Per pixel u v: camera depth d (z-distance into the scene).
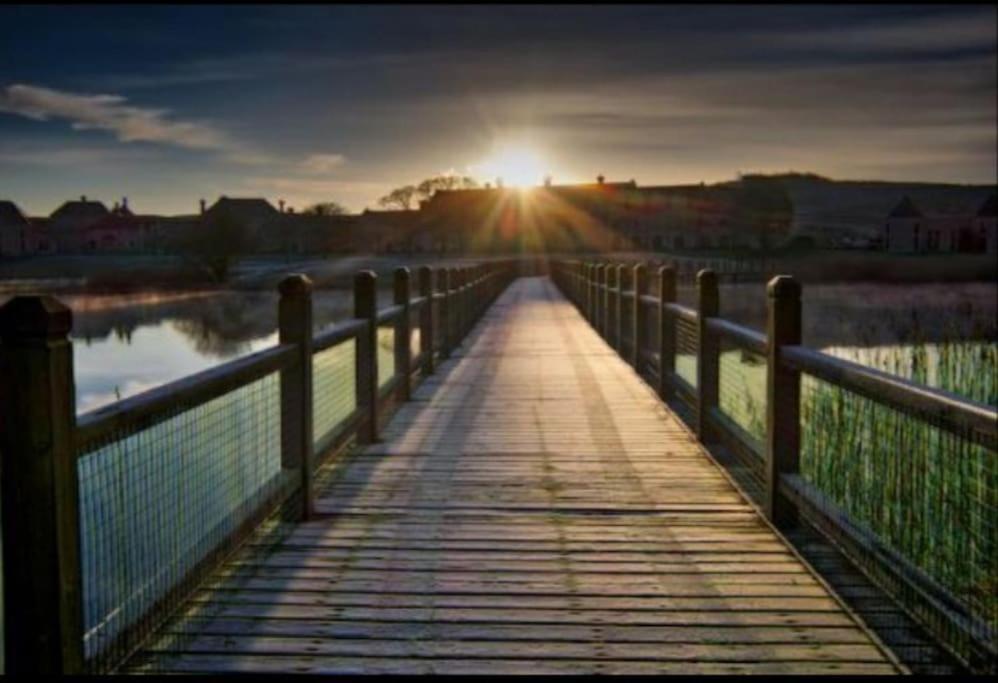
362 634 3.18
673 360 8.12
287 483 4.29
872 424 4.51
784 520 4.36
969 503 3.53
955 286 41.88
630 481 5.35
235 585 3.63
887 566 3.08
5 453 2.21
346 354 9.24
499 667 2.94
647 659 2.99
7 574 2.23
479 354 12.31
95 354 19.27
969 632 2.56
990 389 9.31
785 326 4.28
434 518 4.59
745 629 3.22
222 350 20.97
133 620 2.73
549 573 3.79
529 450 6.22
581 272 20.31
